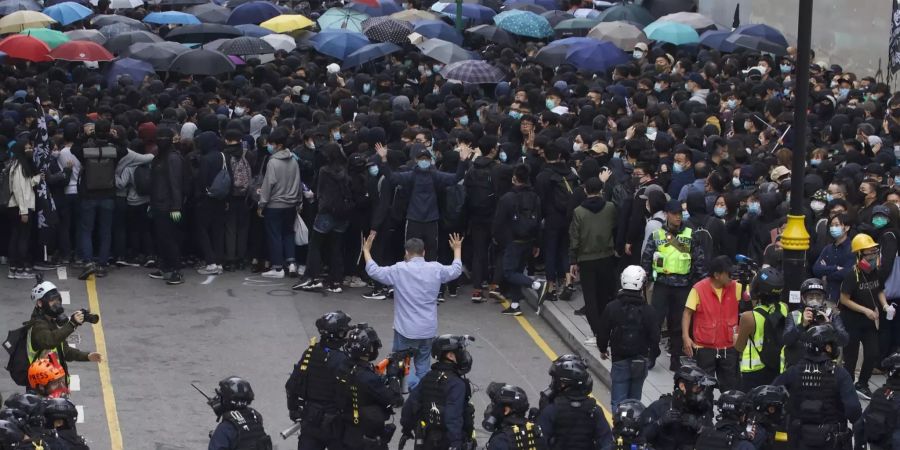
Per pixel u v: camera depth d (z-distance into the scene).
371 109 55.03
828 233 40.56
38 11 75.12
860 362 40.84
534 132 49.75
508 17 77.56
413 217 46.94
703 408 26.41
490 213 47.47
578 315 45.75
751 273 36.53
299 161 50.56
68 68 68.88
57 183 49.03
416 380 38.03
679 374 26.42
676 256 39.03
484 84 66.75
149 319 45.41
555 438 27.22
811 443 29.72
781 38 73.94
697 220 41.47
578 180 46.91
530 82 62.59
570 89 62.81
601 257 42.75
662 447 26.81
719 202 42.09
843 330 32.56
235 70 66.31
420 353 37.94
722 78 66.25
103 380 39.81
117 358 41.66
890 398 29.09
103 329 44.22
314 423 30.09
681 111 54.22
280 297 48.44
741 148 47.25
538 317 47.12
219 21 80.38
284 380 40.31
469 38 79.50
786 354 33.28
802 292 32.97
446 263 49.25
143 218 50.84
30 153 48.28
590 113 52.22
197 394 39.03
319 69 70.00
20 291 47.97
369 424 29.86
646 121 53.34
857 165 45.34
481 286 48.44
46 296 32.97
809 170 46.97
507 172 47.25
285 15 77.00
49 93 57.12
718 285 36.34
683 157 44.88
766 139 51.78
